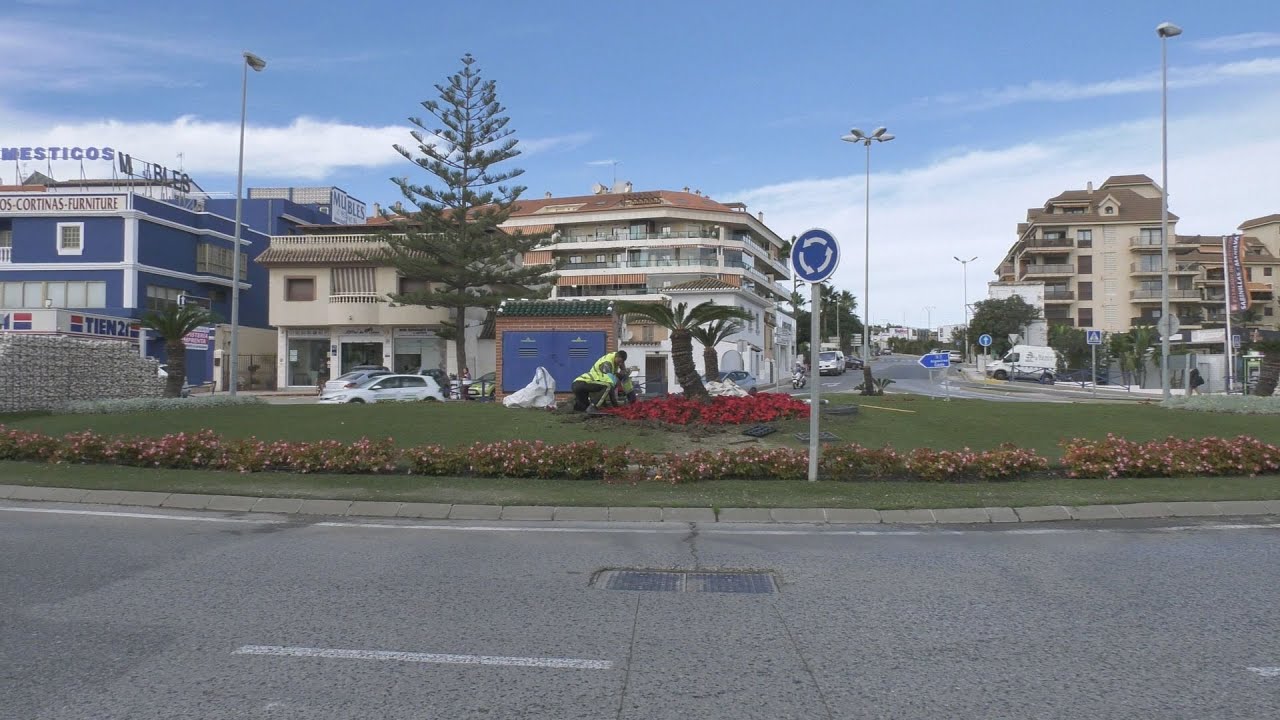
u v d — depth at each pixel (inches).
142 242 1704.0
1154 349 1745.8
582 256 2701.8
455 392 1244.5
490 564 270.7
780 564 272.5
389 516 359.9
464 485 402.6
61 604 219.9
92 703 156.3
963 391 1643.7
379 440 482.3
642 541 309.3
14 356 752.3
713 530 332.2
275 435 554.9
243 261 2016.5
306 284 1708.9
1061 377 2145.7
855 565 271.1
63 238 1672.0
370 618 210.4
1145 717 151.5
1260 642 191.9
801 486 402.0
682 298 1956.2
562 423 570.9
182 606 219.1
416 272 1541.6
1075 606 222.4
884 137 1501.0
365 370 1448.1
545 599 229.3
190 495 383.9
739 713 153.6
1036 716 152.1
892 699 160.1
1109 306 2832.2
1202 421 591.5
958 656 183.6
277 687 164.7
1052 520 355.9
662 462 428.1
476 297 1540.4
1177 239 3186.5
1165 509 365.4
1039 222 2861.7
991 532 329.7
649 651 187.2
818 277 416.2
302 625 204.1
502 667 176.6
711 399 622.2
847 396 807.7
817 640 194.9
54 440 475.8
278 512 367.2
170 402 714.8
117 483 404.8
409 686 165.8
